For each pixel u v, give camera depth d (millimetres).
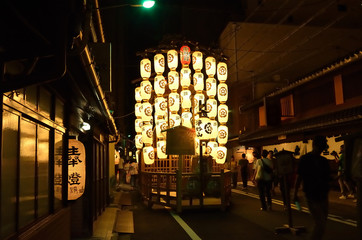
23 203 4531
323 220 6238
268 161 12836
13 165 4133
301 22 31297
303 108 20906
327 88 18438
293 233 8812
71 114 8445
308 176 6363
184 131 13258
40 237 4879
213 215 12453
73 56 5062
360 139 4707
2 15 3623
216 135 15477
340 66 15602
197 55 15633
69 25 4180
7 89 3701
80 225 9109
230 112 33281
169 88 15992
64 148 7332
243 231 9477
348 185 14602
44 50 3871
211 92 15727
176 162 17219
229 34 31094
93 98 7898
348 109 15148
